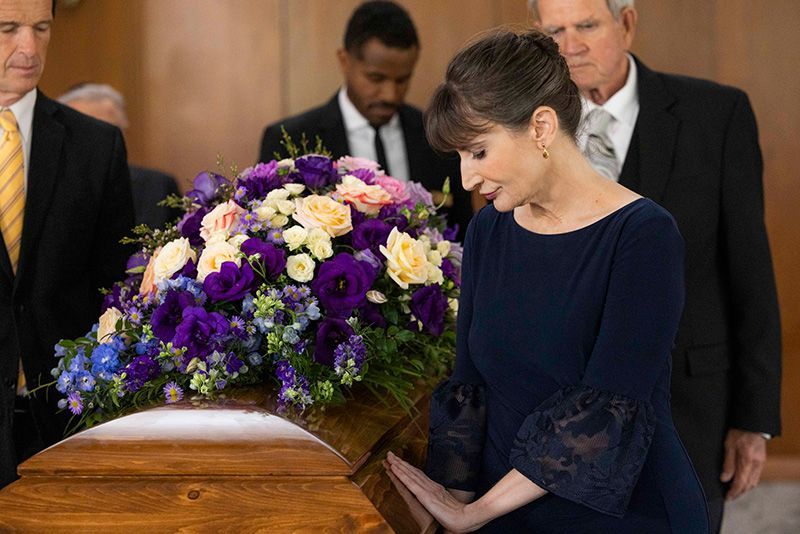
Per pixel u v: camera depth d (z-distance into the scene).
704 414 3.02
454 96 1.97
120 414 2.13
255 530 1.95
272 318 2.19
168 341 2.19
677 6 5.41
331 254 2.37
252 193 2.61
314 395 2.18
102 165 3.12
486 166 1.99
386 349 2.35
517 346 2.08
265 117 5.59
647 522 2.05
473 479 2.19
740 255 3.04
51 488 1.99
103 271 3.19
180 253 2.34
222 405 2.04
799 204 5.43
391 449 2.20
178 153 5.62
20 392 2.94
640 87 3.14
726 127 3.08
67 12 5.55
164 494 1.97
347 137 4.21
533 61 1.97
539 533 2.12
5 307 2.89
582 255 2.04
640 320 1.95
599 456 1.95
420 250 2.49
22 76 2.82
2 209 2.93
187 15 5.57
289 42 5.57
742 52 5.40
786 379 5.55
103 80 5.59
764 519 5.06
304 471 1.93
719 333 3.06
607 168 3.15
